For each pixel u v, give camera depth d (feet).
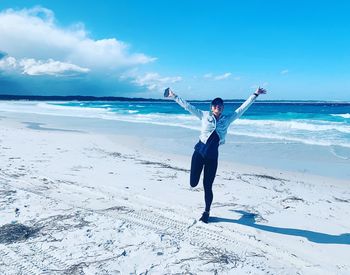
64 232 14.88
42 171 26.30
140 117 103.91
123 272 11.82
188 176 27.07
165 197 20.94
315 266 13.05
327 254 14.16
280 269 12.70
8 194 19.70
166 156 37.27
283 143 48.98
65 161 31.01
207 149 15.94
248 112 163.12
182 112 139.54
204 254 13.51
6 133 52.03
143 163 32.09
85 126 71.05
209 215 18.06
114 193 21.26
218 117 16.11
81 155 34.88
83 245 13.74
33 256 12.75
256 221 17.80
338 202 22.27
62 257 12.74
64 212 17.25
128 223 16.15
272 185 26.40
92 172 26.94
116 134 56.90
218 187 24.80
